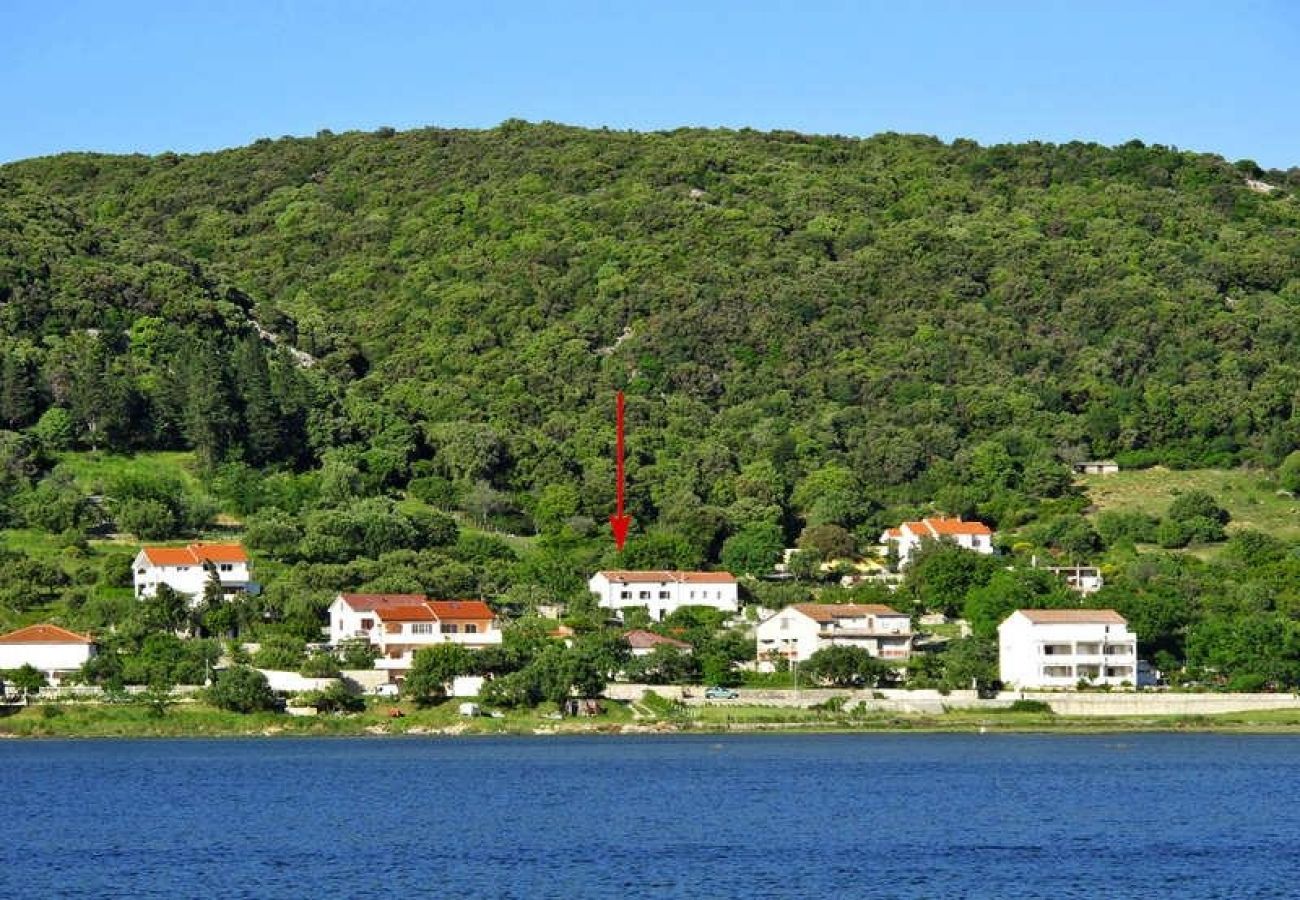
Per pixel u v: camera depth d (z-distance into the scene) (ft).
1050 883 521.65
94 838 595.88
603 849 574.56
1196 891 510.99
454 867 544.21
